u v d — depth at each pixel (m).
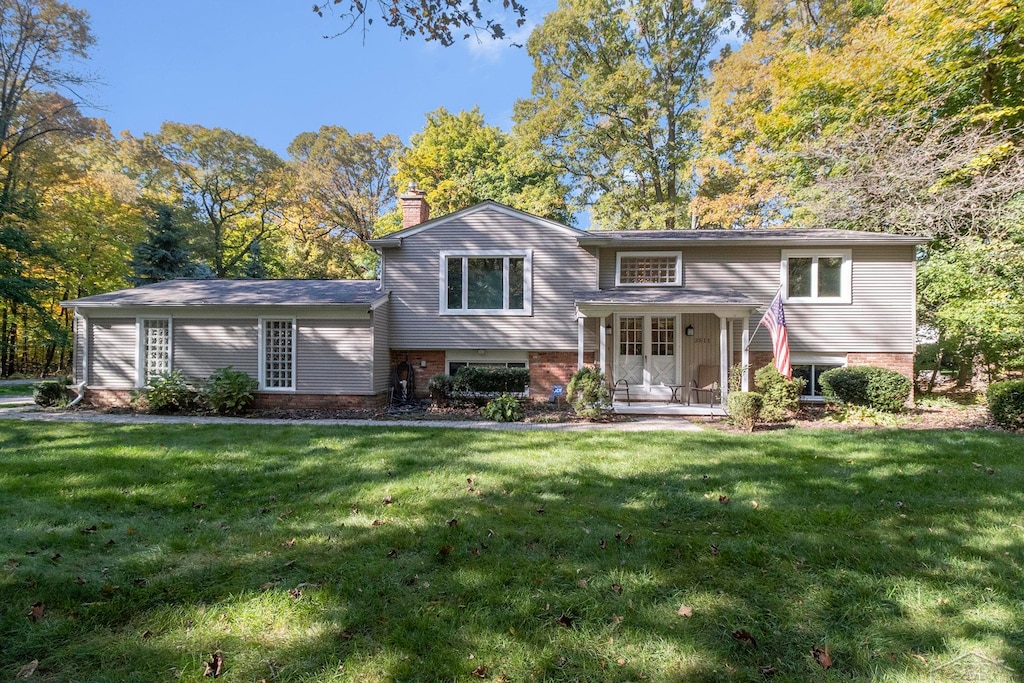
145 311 11.99
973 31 13.20
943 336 14.38
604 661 2.38
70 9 18.27
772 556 3.50
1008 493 4.74
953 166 12.78
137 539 3.82
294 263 32.44
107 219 24.22
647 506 4.55
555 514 4.34
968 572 3.21
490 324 13.04
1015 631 2.57
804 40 19.47
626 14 23.20
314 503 4.66
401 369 13.17
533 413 11.21
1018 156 12.38
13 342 23.56
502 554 3.55
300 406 11.94
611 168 24.77
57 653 2.44
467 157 29.41
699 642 2.53
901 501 4.58
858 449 6.66
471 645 2.50
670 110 24.30
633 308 11.33
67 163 21.06
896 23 15.35
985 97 14.21
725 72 20.81
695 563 3.41
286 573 3.28
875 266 12.29
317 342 11.98
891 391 10.36
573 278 12.95
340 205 31.27
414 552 3.59
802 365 12.53
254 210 30.56
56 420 9.73
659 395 12.81
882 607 2.83
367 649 2.47
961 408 11.22
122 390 12.03
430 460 6.19
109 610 2.81
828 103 16.83
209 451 6.62
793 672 2.30
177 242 23.20
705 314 12.80
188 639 2.56
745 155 20.08
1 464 5.91
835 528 3.99
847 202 14.87
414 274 13.20
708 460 6.18
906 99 14.76
